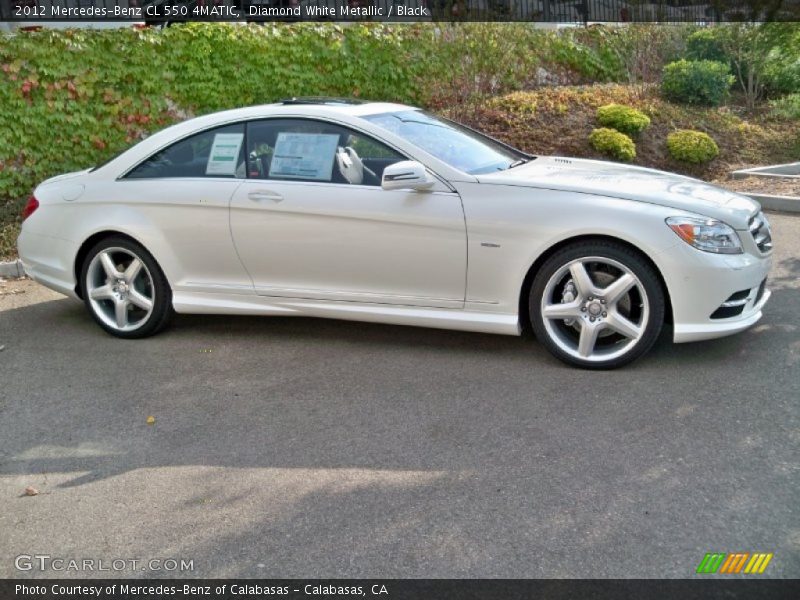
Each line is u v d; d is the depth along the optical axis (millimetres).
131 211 5609
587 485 3525
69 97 9227
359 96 11195
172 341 5754
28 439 4297
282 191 5211
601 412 4215
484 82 12023
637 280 4570
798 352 4848
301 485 3682
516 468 3711
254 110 5488
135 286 5754
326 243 5137
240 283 5488
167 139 5660
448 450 3928
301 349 5449
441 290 4977
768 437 3852
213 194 5387
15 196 9055
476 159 5301
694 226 4500
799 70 12875
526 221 4695
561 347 4801
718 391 4371
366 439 4094
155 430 4332
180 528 3396
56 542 3346
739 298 4633
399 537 3236
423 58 11508
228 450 4066
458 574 2986
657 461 3691
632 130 11375
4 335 6035
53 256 5934
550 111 11711
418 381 4781
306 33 10719
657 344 5098
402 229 4934
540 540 3154
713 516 3242
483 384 4672
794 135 12305
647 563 2979
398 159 5059
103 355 5531
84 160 9422
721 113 12734
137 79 9617
